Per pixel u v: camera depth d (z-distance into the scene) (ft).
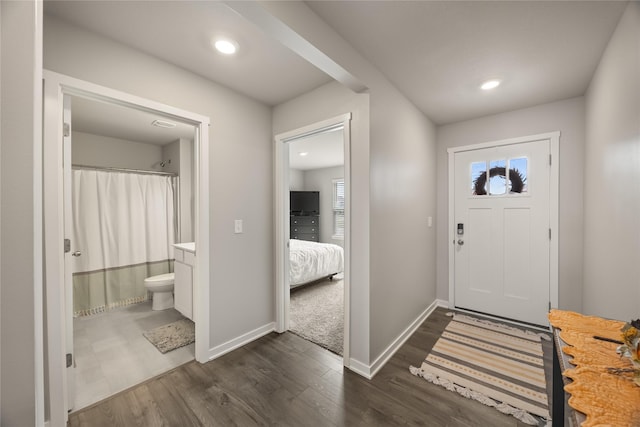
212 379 6.26
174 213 12.93
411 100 8.41
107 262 10.87
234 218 7.66
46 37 4.65
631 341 2.74
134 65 5.68
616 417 2.21
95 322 9.50
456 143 10.48
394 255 7.58
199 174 6.88
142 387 5.97
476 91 7.81
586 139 7.63
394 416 5.14
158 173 12.38
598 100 6.33
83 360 7.05
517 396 5.60
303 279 12.72
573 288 8.34
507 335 8.39
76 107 8.82
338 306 11.04
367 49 5.83
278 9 4.10
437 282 11.10
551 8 4.61
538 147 8.84
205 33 5.24
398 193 7.78
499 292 9.68
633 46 4.28
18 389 1.78
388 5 4.57
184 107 6.50
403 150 8.05
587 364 2.93
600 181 6.18
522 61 6.28
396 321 7.72
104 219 10.88
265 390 5.88
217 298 7.24
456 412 5.22
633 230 4.33
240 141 7.80
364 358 6.46
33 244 1.81
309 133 7.74
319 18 4.85
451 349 7.59
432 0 4.46
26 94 1.78
